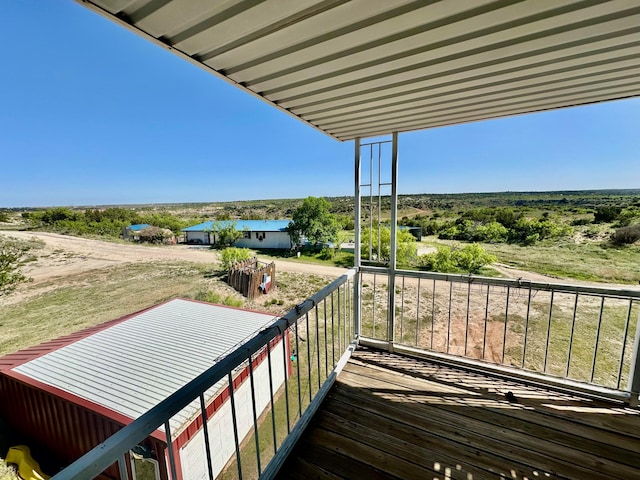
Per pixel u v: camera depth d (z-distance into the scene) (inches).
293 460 53.2
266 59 50.6
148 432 24.0
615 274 315.3
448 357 85.4
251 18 39.5
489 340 229.1
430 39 44.9
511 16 39.5
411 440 57.8
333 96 65.9
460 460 53.1
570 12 38.3
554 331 228.2
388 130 90.5
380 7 37.6
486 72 55.2
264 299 429.1
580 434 59.0
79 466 18.9
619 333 219.0
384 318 288.5
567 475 49.9
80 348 202.8
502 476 49.8
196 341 213.8
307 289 473.7
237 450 36.5
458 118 80.3
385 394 72.6
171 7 36.7
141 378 167.6
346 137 97.9
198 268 626.5
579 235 399.2
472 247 400.8
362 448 55.9
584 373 169.9
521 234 455.5
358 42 45.6
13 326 354.0
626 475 49.7
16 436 177.5
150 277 557.9
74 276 578.6
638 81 58.5
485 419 63.6
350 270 89.4
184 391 28.0
